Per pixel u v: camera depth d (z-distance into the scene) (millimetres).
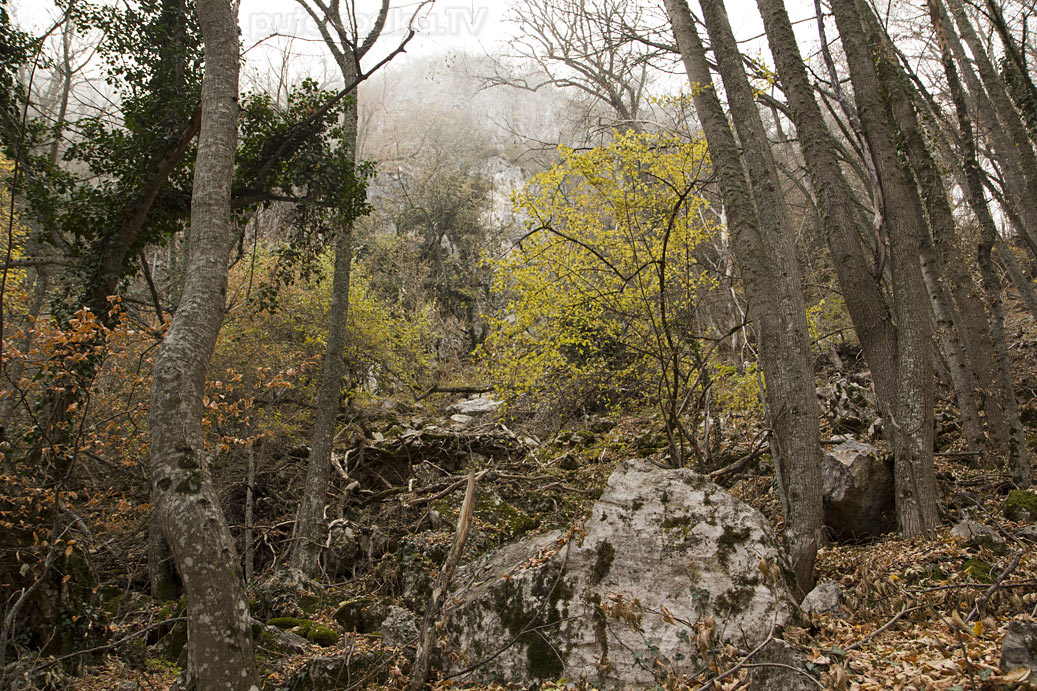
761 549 5539
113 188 11961
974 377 11500
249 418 13859
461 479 12281
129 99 11703
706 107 8758
